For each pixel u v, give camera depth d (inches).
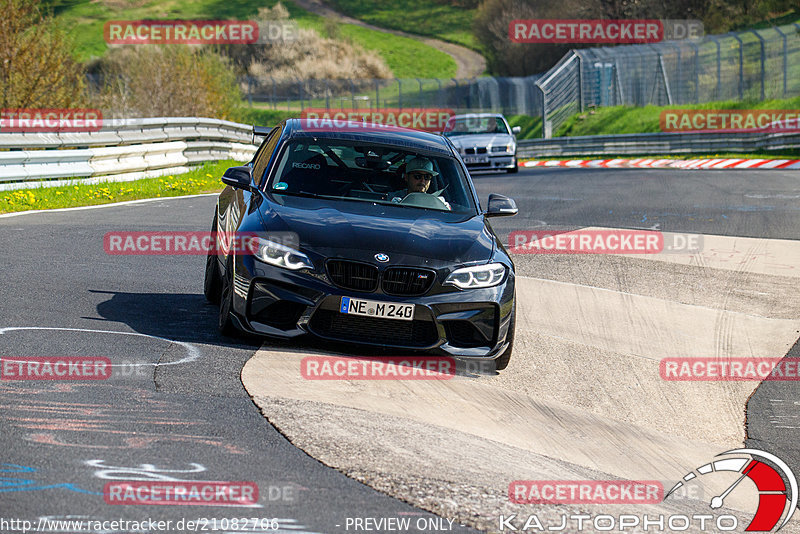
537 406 776.3
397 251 805.9
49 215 1665.8
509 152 3321.9
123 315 911.0
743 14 7578.7
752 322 1142.3
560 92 6471.5
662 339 1049.5
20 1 2812.5
